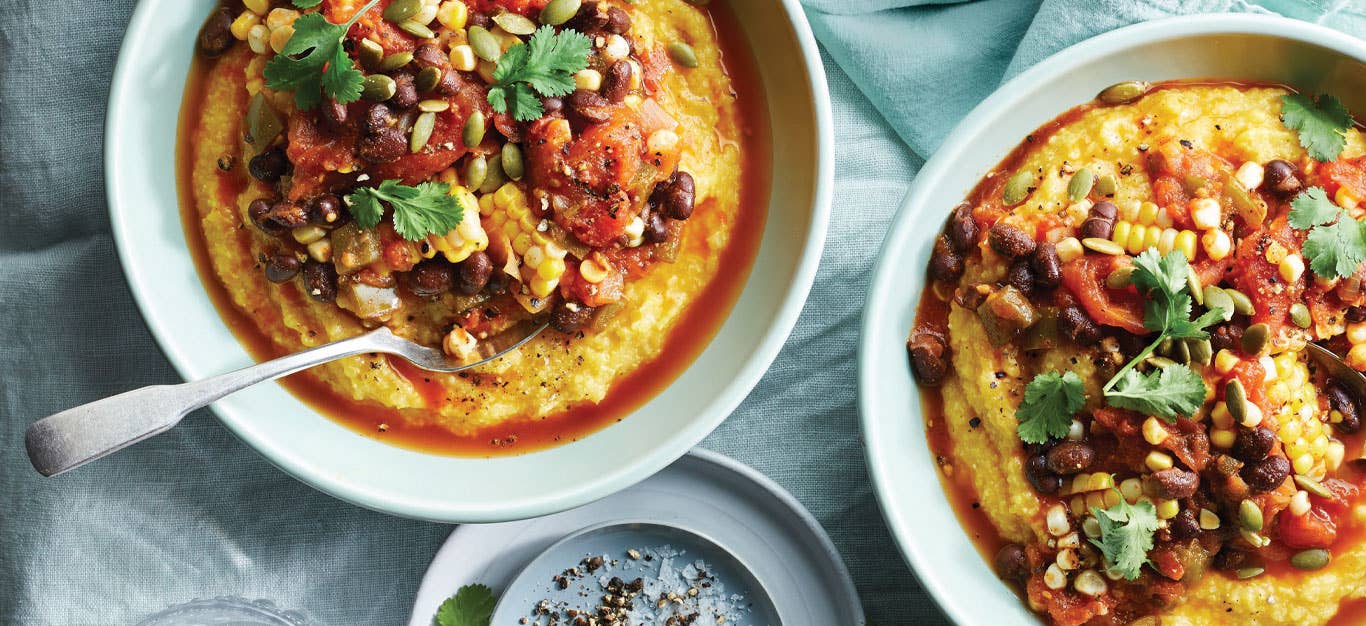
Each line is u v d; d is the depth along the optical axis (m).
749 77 0.55
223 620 0.59
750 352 0.55
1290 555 0.52
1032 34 0.56
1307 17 0.57
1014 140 0.54
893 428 0.54
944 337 0.54
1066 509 0.52
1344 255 0.51
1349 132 0.54
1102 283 0.51
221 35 0.52
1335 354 0.52
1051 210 0.53
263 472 0.59
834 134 0.58
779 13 0.53
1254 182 0.52
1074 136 0.54
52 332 0.59
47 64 0.58
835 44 0.58
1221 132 0.53
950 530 0.54
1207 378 0.51
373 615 0.59
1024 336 0.52
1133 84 0.53
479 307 0.53
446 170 0.51
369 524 0.59
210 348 0.54
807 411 0.59
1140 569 0.52
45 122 0.58
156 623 0.58
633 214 0.51
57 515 0.59
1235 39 0.53
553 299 0.52
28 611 0.58
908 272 0.54
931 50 0.58
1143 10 0.55
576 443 0.55
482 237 0.50
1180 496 0.51
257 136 0.51
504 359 0.53
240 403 0.53
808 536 0.58
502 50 0.51
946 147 0.53
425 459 0.55
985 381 0.53
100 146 0.58
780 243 0.55
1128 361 0.52
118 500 0.59
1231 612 0.52
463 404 0.54
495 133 0.51
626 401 0.55
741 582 0.58
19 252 0.59
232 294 0.54
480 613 0.58
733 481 0.58
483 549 0.58
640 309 0.54
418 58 0.50
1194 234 0.52
